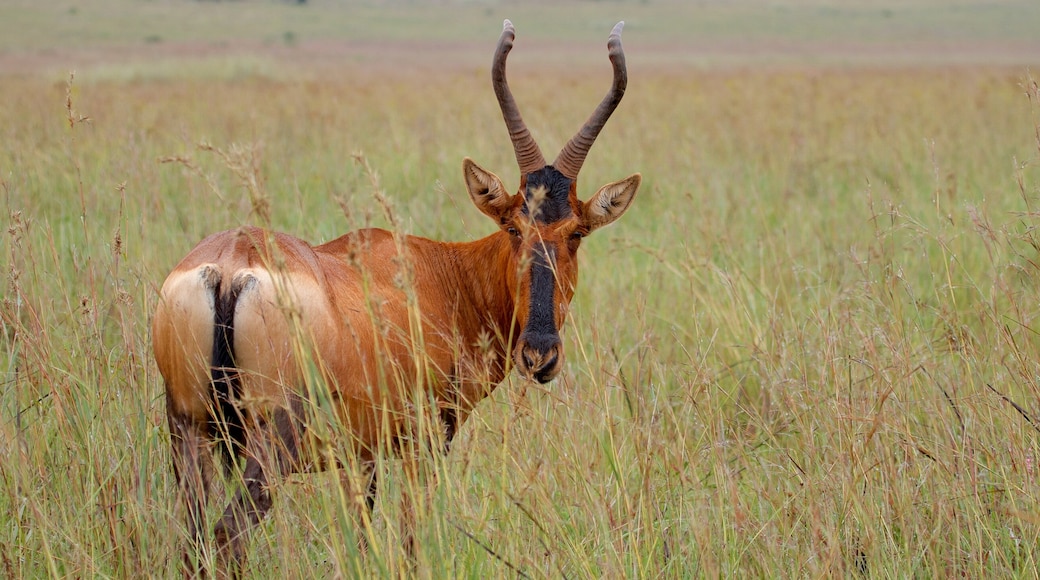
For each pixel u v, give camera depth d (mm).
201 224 31969
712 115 71312
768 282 31516
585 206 19453
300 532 17047
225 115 61875
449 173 47406
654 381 25750
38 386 19219
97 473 17938
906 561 16922
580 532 18188
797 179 47562
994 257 30953
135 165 34562
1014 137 58750
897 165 45906
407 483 16172
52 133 48625
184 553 16203
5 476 17500
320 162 45406
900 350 21141
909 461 19297
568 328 27375
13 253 19500
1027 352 20984
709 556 16156
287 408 15141
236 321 14898
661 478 19547
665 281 32031
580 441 18422
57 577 15336
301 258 15953
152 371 19312
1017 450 18250
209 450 16000
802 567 16938
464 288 20188
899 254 33281
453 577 15648
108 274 24953
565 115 67875
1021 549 17641
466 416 19875
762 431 22609
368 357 16641
